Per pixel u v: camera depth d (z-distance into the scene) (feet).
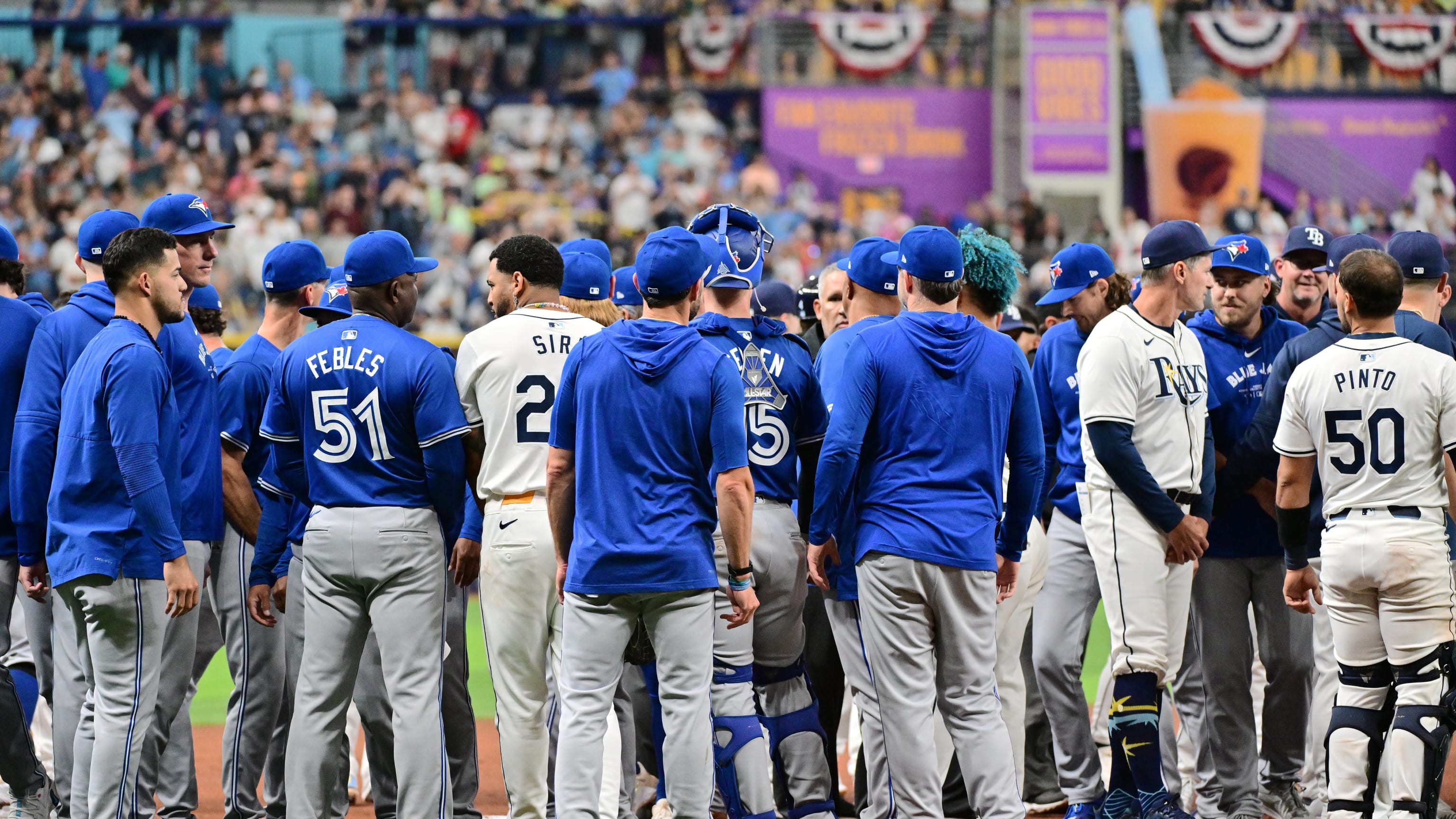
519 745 58.34
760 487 61.05
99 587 56.34
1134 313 62.13
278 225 231.30
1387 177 271.28
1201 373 62.80
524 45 270.67
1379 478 57.88
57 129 247.29
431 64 269.23
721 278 60.64
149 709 57.72
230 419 64.54
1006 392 57.57
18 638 74.84
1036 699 73.61
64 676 61.05
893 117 271.08
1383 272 58.49
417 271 61.21
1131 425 60.64
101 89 253.65
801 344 62.85
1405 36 271.28
